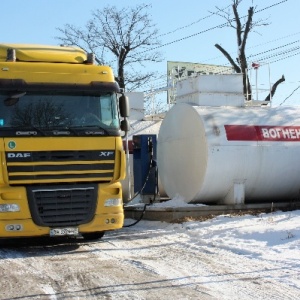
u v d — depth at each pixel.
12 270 8.66
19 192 10.09
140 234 12.44
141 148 15.94
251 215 13.59
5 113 10.20
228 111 14.88
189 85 15.80
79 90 10.73
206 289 7.16
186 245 10.65
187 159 14.88
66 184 10.42
